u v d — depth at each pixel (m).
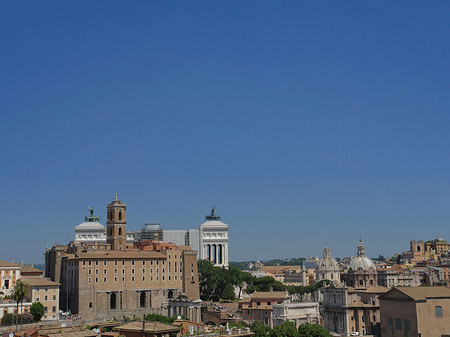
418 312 182.25
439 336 183.62
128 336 156.50
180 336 167.38
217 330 184.12
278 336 193.25
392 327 191.88
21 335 169.00
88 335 156.62
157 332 152.50
